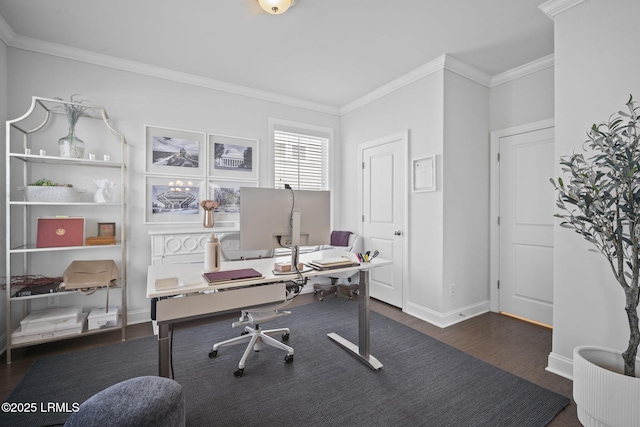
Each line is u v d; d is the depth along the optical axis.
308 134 4.25
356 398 1.86
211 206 2.64
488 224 3.44
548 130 2.96
